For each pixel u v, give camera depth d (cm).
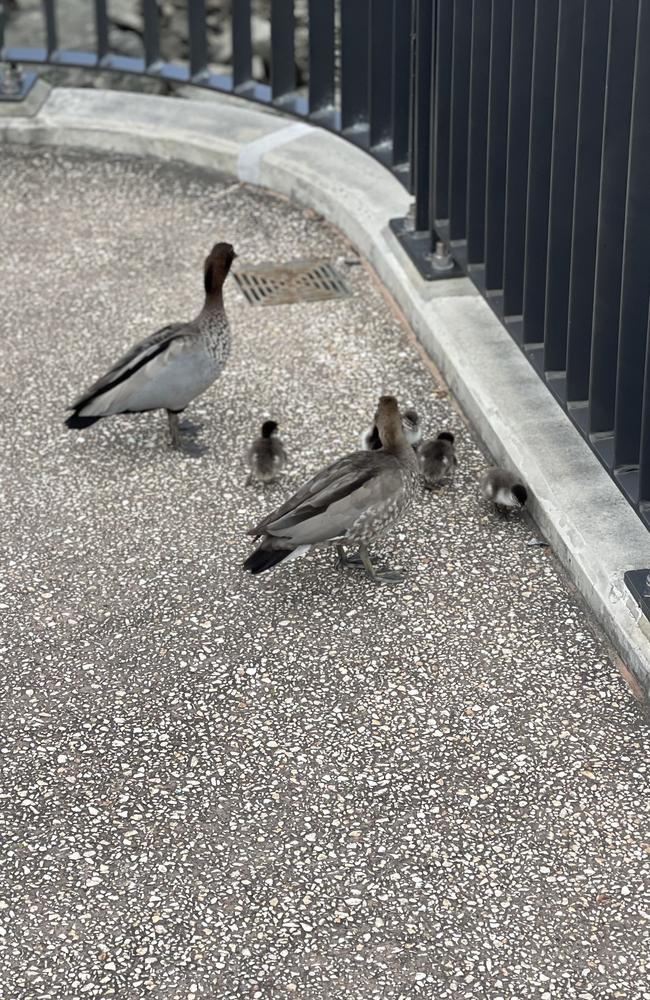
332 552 655
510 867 491
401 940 464
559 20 616
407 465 614
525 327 704
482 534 664
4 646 596
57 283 895
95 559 650
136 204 998
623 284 567
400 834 504
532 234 682
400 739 546
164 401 696
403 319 855
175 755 540
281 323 853
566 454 679
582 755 537
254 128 1057
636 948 461
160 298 877
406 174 891
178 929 469
